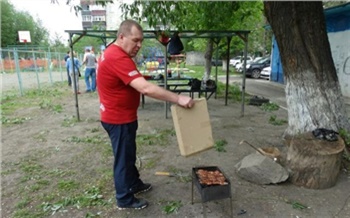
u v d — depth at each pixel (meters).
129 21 2.25
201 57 28.98
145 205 2.67
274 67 13.77
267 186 3.05
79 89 11.13
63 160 3.90
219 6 5.25
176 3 3.87
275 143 4.49
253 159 3.28
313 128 3.68
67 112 6.92
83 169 3.59
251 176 3.14
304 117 3.75
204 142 2.28
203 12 5.58
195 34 6.21
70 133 5.17
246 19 9.45
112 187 3.09
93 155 4.07
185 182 3.20
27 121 6.08
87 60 10.02
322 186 2.96
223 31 5.70
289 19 3.61
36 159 3.95
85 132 5.23
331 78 3.76
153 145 4.47
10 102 8.24
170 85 7.34
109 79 2.27
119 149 2.46
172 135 4.98
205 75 10.20
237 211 2.59
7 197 2.92
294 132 3.86
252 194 2.89
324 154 2.86
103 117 2.43
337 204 2.70
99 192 2.96
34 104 7.97
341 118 3.76
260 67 16.05
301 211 2.59
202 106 2.26
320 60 3.69
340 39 8.93
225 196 2.41
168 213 2.58
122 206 2.63
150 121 5.97
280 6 3.62
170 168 3.59
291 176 3.10
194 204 2.73
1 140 4.80
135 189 2.88
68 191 3.02
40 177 3.37
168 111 6.89
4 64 14.86
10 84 12.69
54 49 27.12
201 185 2.37
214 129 5.30
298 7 3.52
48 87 11.71
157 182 3.21
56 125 5.73
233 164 3.70
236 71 20.02
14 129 5.47
